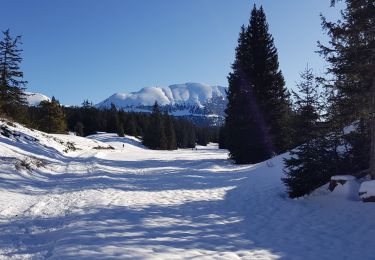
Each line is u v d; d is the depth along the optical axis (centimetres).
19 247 788
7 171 1781
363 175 1443
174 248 803
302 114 1503
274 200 1459
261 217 1191
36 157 2792
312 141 1480
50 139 4159
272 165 2267
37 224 988
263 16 3544
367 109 1325
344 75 1427
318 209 1262
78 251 733
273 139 3303
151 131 9294
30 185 1664
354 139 1472
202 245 847
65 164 2808
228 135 3472
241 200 1495
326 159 1460
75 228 934
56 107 6906
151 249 781
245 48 3562
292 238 945
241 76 3475
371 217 1085
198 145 16412
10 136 3181
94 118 12050
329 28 1414
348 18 1381
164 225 1027
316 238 946
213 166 2956
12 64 5084
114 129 11925
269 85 3450
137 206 1293
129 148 7419
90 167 2603
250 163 3334
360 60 1332
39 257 722
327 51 1458
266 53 3472
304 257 796
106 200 1374
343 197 1304
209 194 1636
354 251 843
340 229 1026
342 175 1390
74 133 11262
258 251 825
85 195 1475
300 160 1466
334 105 1507
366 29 1340
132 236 885
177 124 13350
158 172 2520
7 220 1023
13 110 5144
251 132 3344
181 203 1400
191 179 2144
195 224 1065
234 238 930
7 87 4981
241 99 3416
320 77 1509
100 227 957
